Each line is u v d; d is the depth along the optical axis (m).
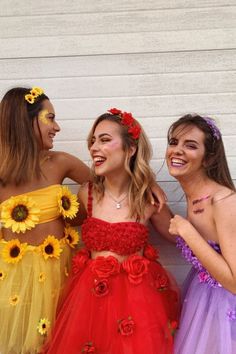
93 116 2.29
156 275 1.88
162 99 2.28
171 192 2.29
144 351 1.68
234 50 2.25
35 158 1.92
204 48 2.25
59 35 2.29
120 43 2.27
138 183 1.91
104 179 1.97
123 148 1.89
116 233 1.83
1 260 1.91
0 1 2.29
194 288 1.83
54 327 1.82
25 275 1.87
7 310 1.86
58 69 2.29
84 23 2.28
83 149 2.31
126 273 1.81
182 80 2.27
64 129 2.31
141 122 2.29
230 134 2.26
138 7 2.26
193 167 1.75
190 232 1.68
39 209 1.88
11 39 2.29
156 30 2.26
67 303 1.83
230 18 2.24
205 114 2.26
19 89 1.99
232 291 1.63
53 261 1.92
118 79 2.28
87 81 2.29
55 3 2.28
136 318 1.73
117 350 1.70
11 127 1.92
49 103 2.01
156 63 2.27
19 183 1.92
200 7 2.24
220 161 1.80
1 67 2.30
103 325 1.75
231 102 2.26
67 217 1.96
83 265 1.87
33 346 1.84
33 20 2.29
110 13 2.27
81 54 2.29
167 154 1.82
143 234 1.87
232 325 1.69
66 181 2.32
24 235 1.91
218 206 1.69
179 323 1.85
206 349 1.69
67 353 1.73
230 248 1.63
